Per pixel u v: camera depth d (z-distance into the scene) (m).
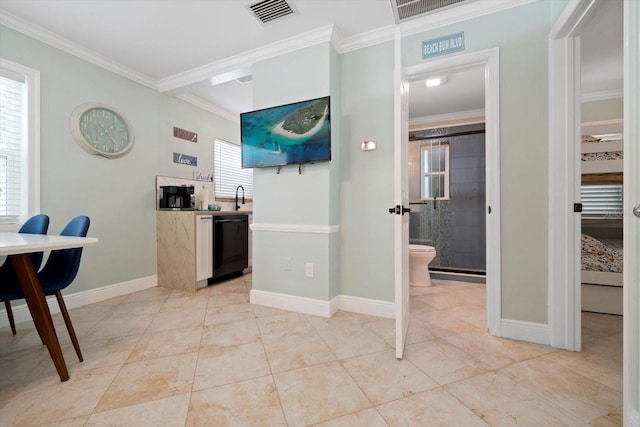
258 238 2.57
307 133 2.27
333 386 1.36
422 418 1.15
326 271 2.27
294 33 2.31
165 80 3.13
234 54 2.64
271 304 2.49
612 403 1.24
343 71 2.40
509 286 1.85
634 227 0.98
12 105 2.17
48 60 2.32
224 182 4.20
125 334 1.93
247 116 2.54
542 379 1.41
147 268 3.10
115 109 2.78
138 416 1.16
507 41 1.84
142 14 2.09
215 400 1.26
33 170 2.22
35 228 1.94
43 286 1.48
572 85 1.67
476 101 3.51
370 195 2.31
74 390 1.33
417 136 4.18
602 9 1.42
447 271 3.77
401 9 1.97
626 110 0.99
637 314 0.96
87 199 2.58
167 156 3.33
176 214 3.04
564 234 1.70
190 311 2.38
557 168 1.70
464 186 4.00
